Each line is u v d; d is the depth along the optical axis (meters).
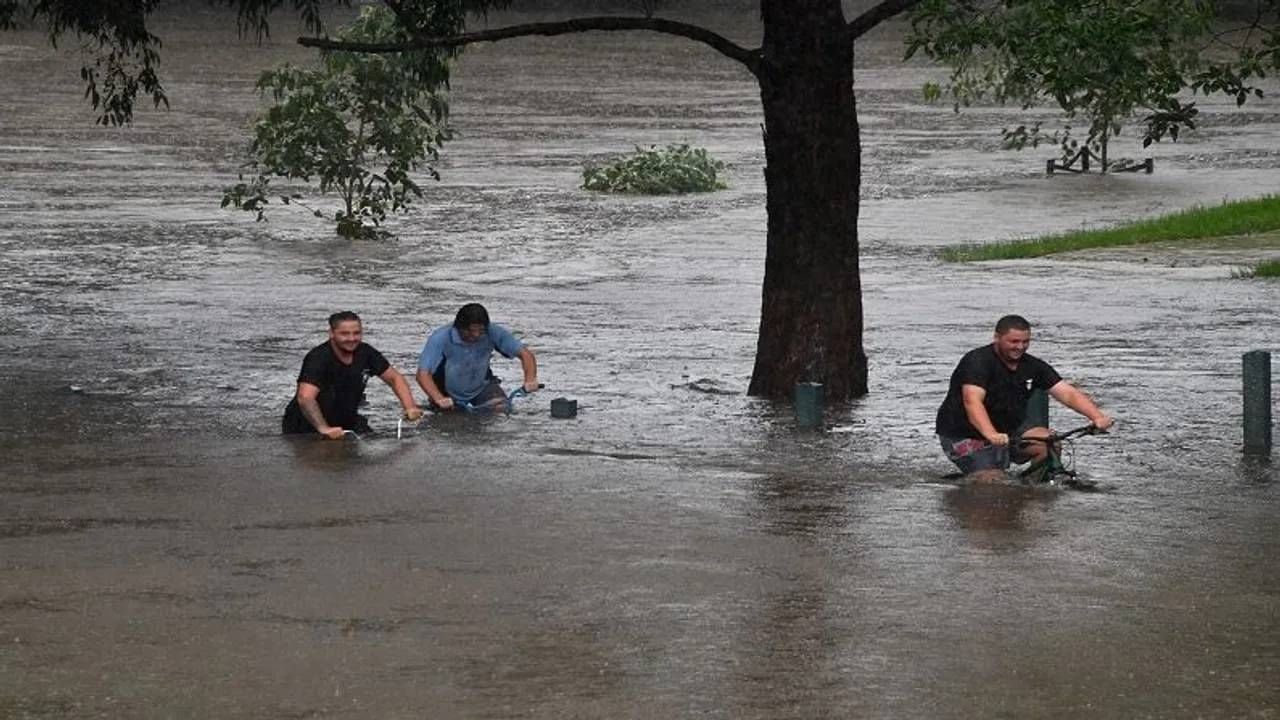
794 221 43.47
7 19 51.41
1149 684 20.20
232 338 54.78
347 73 82.56
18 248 77.81
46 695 19.59
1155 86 46.62
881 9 42.75
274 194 99.44
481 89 182.12
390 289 67.00
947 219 92.81
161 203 95.38
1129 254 76.12
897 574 25.42
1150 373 47.00
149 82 52.94
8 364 49.62
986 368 33.16
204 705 19.25
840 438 38.25
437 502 30.53
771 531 28.33
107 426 39.69
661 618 22.94
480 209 94.94
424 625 22.53
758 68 43.19
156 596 23.91
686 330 56.50
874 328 56.47
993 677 20.44
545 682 20.16
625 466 34.47
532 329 56.69
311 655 21.14
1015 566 25.98
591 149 128.25
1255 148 129.12
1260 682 20.31
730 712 19.14
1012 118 153.50
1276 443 37.41
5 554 26.42
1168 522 29.31
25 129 139.25
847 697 19.69
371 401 43.31
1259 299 62.00
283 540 27.41
